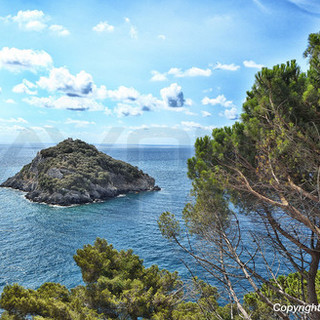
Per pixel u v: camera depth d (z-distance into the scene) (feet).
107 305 25.89
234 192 14.64
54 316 19.86
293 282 19.84
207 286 21.54
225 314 22.76
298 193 12.03
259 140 13.78
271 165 12.76
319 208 11.81
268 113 14.21
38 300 20.22
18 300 19.10
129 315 26.73
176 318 26.17
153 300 27.55
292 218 12.65
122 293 26.30
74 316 21.16
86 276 28.30
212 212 15.16
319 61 12.80
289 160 12.48
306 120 13.55
